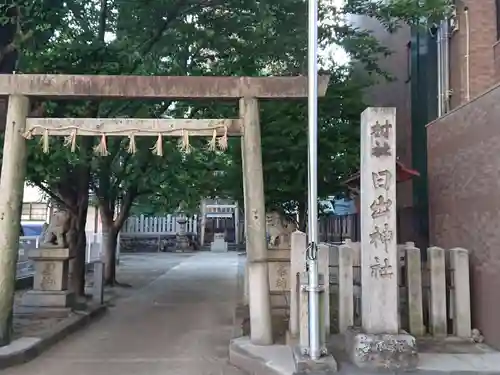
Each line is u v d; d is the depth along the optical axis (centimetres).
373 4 1226
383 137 729
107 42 1095
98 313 1240
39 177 1170
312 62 729
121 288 1795
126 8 1168
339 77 1291
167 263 2970
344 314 851
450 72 1270
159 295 1636
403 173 990
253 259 832
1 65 973
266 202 1220
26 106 840
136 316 1248
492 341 788
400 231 1593
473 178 869
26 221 3045
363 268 725
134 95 838
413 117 1491
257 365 732
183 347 912
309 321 679
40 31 962
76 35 1041
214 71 1305
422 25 1166
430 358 726
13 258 828
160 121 841
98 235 2562
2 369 745
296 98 858
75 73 968
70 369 756
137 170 1575
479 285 838
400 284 889
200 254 3803
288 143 1164
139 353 863
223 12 1235
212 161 1588
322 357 673
